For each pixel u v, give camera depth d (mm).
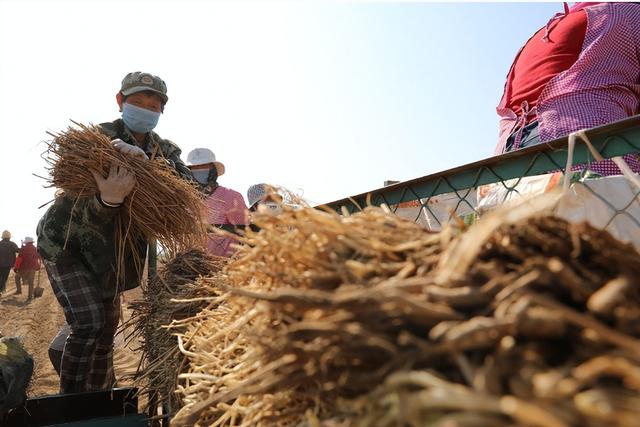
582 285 692
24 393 2652
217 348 1516
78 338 3209
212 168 4828
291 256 1045
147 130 3795
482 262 779
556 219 818
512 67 2975
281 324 954
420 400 572
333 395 830
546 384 539
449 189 2143
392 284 778
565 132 2406
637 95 2541
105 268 3404
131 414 2791
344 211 1188
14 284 21047
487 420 527
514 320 621
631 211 1586
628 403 528
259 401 1113
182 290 2668
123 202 3277
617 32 2412
